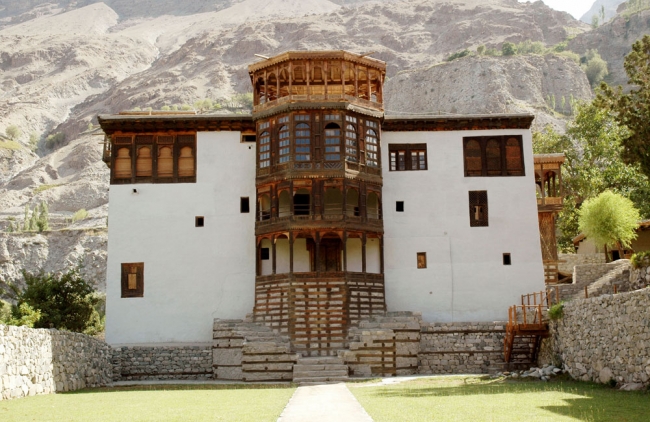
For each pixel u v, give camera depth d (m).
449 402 26.55
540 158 60.78
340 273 48.19
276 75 51.19
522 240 52.41
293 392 34.22
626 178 74.50
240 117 52.12
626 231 54.69
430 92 178.75
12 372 28.28
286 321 47.50
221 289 51.00
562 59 188.38
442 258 52.19
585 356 35.75
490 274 52.03
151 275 51.09
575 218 76.12
